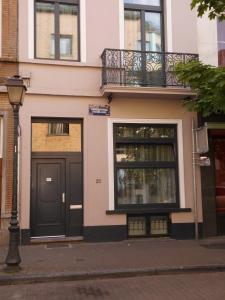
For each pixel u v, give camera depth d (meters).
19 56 10.84
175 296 6.53
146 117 11.51
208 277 7.80
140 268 8.00
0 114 10.57
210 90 8.93
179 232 11.42
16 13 10.93
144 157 11.71
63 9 11.56
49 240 10.64
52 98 10.99
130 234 11.30
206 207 11.73
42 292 6.89
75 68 11.17
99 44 11.40
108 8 11.56
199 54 11.99
